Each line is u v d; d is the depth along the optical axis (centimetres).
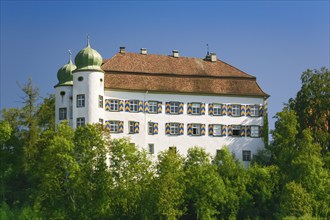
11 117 11525
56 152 9012
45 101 11831
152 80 11050
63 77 10862
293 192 9444
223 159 10394
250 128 11250
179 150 10894
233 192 9831
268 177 10094
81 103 10431
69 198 9000
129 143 9506
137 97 10831
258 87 11488
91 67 10494
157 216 8950
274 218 9738
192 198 9525
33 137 10862
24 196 10106
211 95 11181
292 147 10631
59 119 10719
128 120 10719
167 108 10956
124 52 11488
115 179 9225
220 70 11650
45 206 8956
